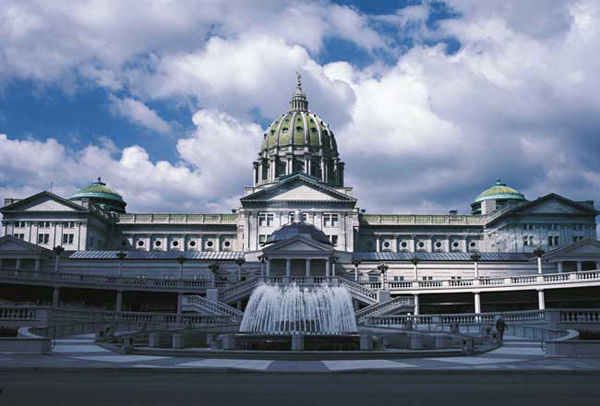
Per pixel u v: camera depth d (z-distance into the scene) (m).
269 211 136.38
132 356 31.97
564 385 20.84
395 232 153.12
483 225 152.38
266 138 185.00
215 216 153.62
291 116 184.38
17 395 17.66
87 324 55.19
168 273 110.19
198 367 25.89
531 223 137.38
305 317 72.56
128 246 151.62
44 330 43.09
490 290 81.19
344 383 21.33
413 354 31.86
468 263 109.31
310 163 176.62
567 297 82.94
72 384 20.42
